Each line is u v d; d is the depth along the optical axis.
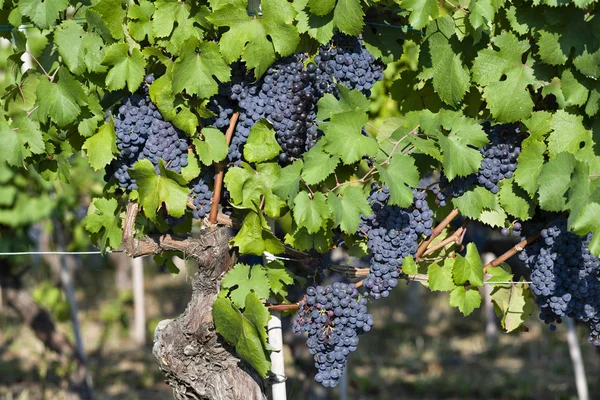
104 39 2.92
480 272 3.07
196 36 2.86
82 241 9.09
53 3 2.90
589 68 2.81
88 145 2.98
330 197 2.77
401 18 3.05
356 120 2.82
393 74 5.24
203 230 3.04
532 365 13.17
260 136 2.94
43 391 10.66
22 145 3.08
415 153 3.01
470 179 3.04
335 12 2.79
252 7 3.02
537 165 2.95
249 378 3.16
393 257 2.99
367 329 3.01
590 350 13.87
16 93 3.20
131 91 2.86
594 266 2.99
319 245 2.96
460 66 3.00
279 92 2.94
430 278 3.10
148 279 19.39
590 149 2.91
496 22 3.00
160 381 12.10
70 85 2.93
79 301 17.38
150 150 2.94
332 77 2.93
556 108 3.07
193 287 3.12
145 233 3.38
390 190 2.77
